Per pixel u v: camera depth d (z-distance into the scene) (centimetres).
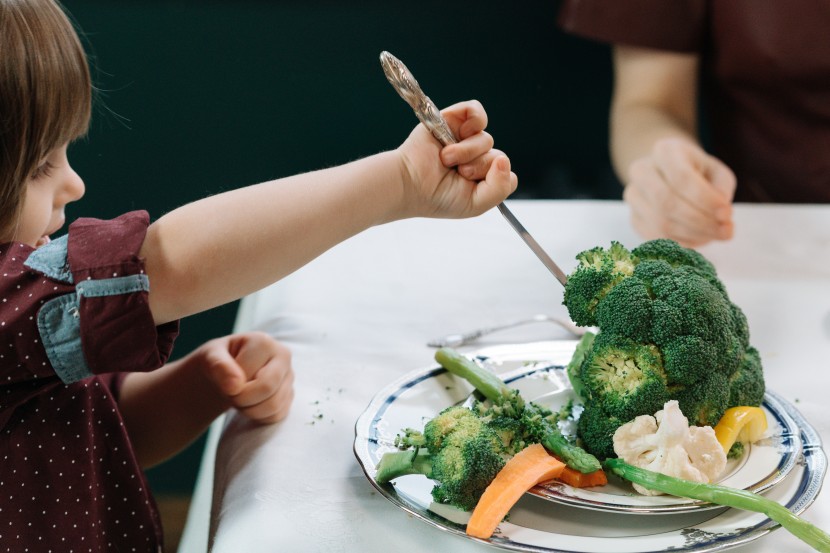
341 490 71
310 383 89
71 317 66
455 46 236
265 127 230
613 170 243
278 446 78
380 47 231
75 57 74
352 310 105
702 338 68
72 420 78
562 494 64
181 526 194
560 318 103
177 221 69
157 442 99
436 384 82
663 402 68
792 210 132
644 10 180
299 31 225
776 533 65
